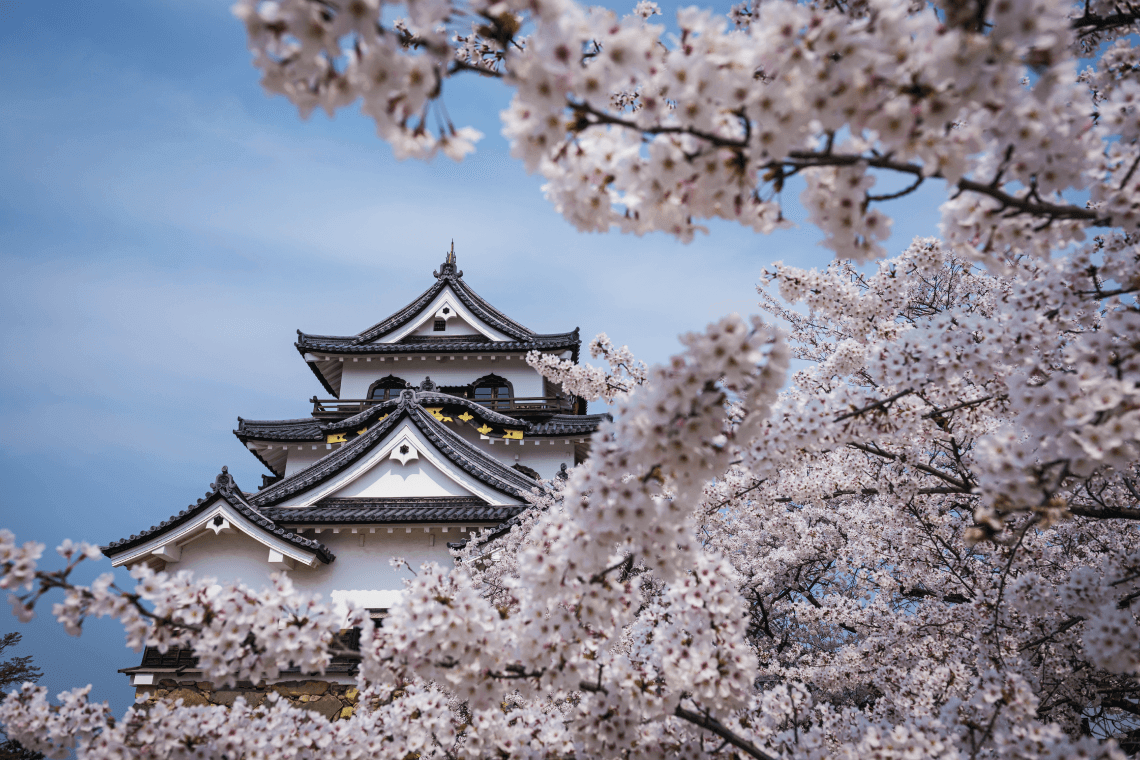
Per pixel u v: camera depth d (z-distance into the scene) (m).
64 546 3.13
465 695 3.38
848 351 5.71
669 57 2.26
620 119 2.34
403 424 14.66
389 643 3.32
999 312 4.34
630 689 3.44
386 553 13.34
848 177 2.51
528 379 22.33
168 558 12.80
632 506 2.75
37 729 3.70
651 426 2.58
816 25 2.14
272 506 13.85
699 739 3.93
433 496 14.18
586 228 2.73
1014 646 5.05
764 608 10.27
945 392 4.61
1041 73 2.21
